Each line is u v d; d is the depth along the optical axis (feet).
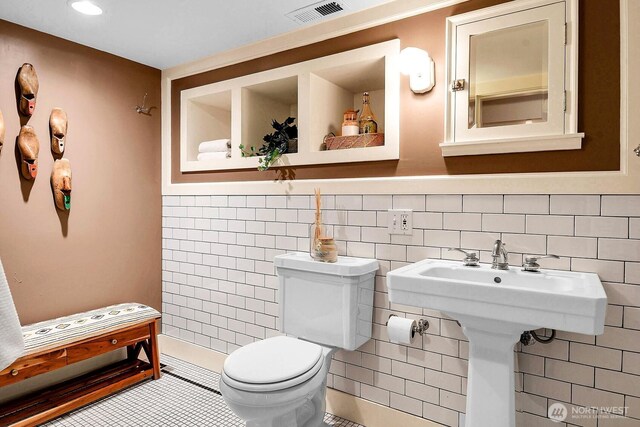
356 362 6.87
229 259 8.59
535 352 5.36
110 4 6.49
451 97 5.90
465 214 5.83
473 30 5.74
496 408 4.73
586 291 4.07
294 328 6.68
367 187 6.66
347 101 8.23
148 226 9.52
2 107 6.98
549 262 5.26
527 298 4.08
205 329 9.07
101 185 8.51
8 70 7.06
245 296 8.36
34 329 6.97
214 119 9.99
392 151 6.39
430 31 6.11
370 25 6.63
